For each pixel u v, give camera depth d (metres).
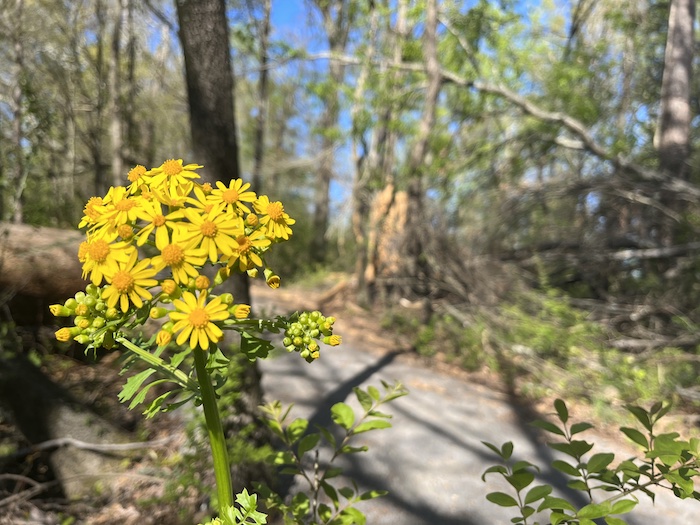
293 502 1.26
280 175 13.71
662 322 5.52
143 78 10.30
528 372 4.96
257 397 2.61
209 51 2.31
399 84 8.39
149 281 0.75
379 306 7.42
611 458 0.96
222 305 0.74
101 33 8.15
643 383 4.26
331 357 5.06
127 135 8.94
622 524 0.81
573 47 10.36
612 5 10.59
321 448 3.08
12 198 4.15
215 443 0.83
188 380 0.88
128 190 0.86
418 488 2.77
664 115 7.46
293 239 11.96
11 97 6.16
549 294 5.77
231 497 0.85
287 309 6.75
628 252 6.24
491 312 5.68
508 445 1.08
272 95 12.67
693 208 6.27
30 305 3.92
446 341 5.90
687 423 3.77
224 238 0.78
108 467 2.57
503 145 8.13
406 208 7.30
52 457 2.59
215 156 2.40
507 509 2.62
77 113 9.05
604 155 7.20
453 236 7.07
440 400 4.11
